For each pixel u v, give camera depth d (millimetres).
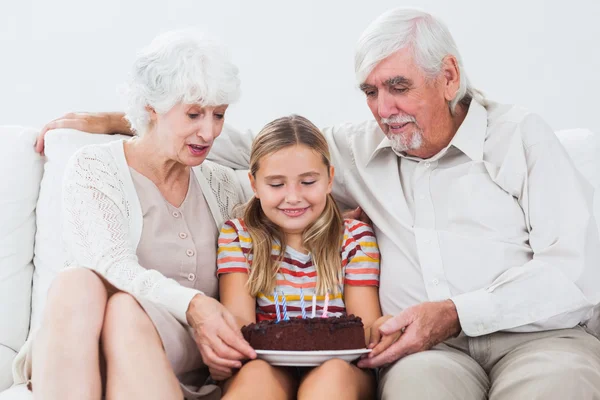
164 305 1804
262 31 2982
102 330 1636
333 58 2961
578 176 2031
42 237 2229
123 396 1562
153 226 1989
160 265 1981
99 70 2990
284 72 2984
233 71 1948
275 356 1699
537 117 2049
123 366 1578
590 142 2281
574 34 2869
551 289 1878
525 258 1973
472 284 1965
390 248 2064
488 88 2926
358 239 2076
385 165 2135
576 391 1625
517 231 1995
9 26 2984
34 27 2984
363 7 2939
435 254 1991
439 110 2023
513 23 2898
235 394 1639
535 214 1975
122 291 1681
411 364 1732
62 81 2994
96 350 1594
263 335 1722
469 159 2059
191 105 1908
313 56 2971
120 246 1892
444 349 1945
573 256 1905
